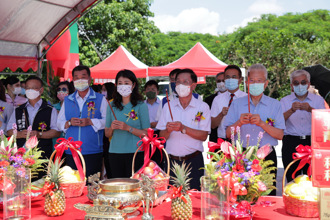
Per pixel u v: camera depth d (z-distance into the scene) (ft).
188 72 11.01
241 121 9.59
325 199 5.17
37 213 6.80
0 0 15.78
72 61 29.37
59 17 19.49
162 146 7.97
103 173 18.69
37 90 13.52
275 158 10.45
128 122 11.71
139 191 6.46
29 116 13.84
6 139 7.29
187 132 10.80
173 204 6.34
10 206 6.28
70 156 12.12
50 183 6.63
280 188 18.90
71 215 6.66
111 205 6.08
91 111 12.80
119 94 11.86
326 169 5.08
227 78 14.15
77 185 7.79
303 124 13.99
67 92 17.65
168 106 11.51
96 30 59.41
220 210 5.82
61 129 12.87
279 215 6.59
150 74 29.63
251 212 6.32
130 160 11.69
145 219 5.90
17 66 20.06
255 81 9.78
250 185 6.40
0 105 15.12
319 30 109.29
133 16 61.87
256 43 65.98
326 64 69.46
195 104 11.32
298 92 13.58
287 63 63.62
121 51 31.58
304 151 6.88
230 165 6.61
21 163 7.14
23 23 18.45
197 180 11.09
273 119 10.19
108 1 62.80
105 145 17.51
